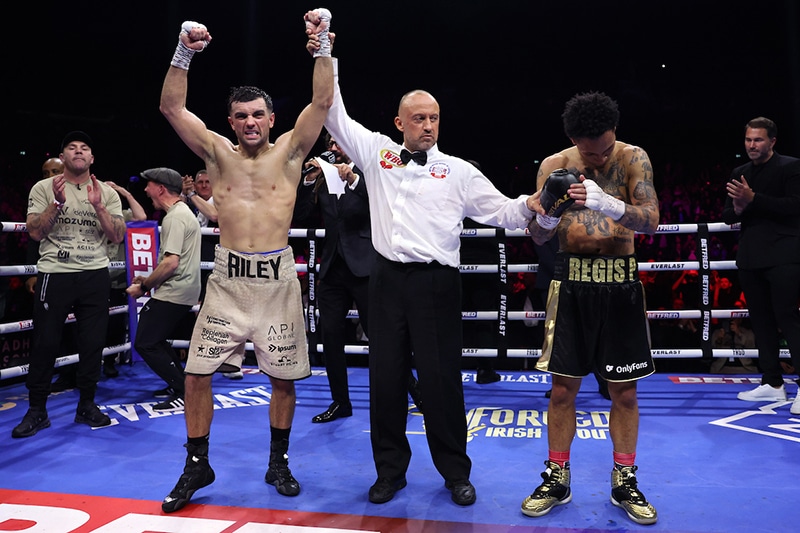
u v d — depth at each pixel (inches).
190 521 87.5
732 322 199.9
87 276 137.7
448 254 96.7
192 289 153.4
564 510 91.1
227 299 96.2
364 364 208.8
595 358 91.5
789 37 379.9
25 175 378.9
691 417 138.2
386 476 97.0
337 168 135.0
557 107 431.8
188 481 93.5
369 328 100.0
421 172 95.7
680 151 413.7
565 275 91.4
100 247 141.6
